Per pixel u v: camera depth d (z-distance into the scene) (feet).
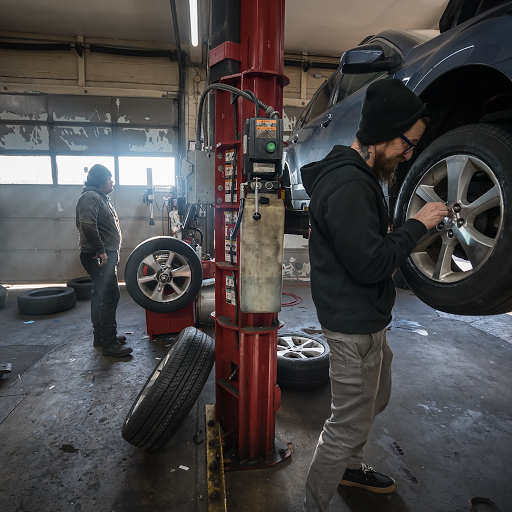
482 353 9.44
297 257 20.79
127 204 19.85
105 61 19.03
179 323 10.71
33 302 12.95
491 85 4.55
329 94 10.71
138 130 19.47
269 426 5.14
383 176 3.57
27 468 5.08
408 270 4.61
